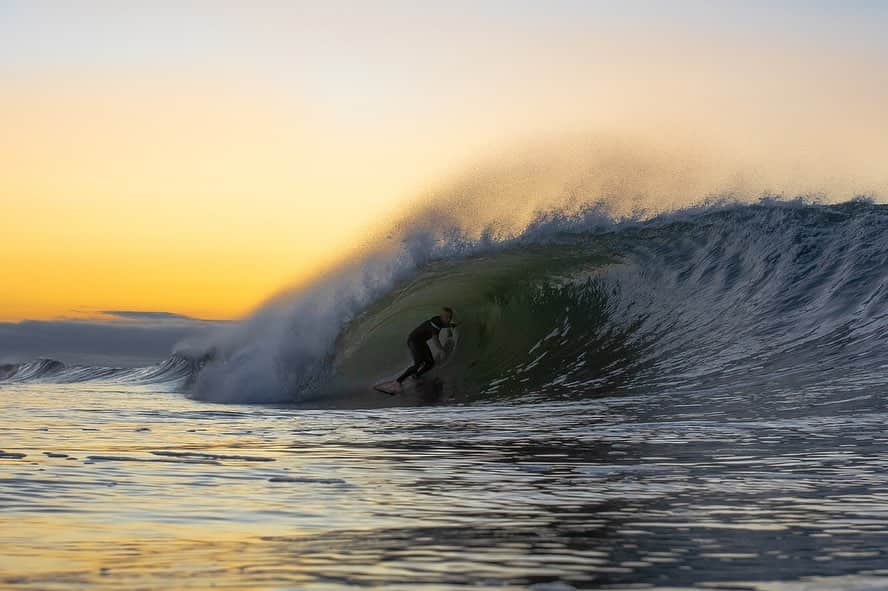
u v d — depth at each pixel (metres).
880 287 15.84
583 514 5.04
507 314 18.02
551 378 15.00
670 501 5.42
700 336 15.84
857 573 3.66
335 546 4.22
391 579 3.60
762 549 4.13
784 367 13.25
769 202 19.67
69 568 3.75
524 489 5.95
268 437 9.56
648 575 3.67
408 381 16.14
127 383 26.73
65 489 5.91
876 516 4.89
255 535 4.47
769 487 5.84
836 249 17.45
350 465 7.22
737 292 17.16
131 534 4.49
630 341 16.44
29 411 13.94
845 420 9.20
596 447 8.09
